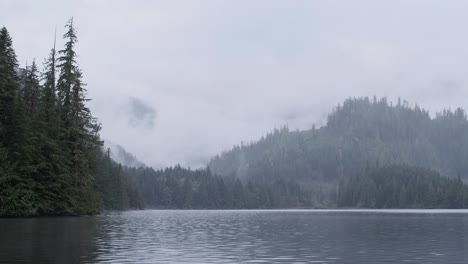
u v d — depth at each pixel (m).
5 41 57.31
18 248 23.31
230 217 85.25
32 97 64.75
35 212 53.72
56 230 34.88
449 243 29.03
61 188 58.66
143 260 20.33
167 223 54.88
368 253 23.67
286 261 20.62
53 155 57.03
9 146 53.56
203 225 51.06
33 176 55.66
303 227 47.59
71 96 63.50
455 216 91.19
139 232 37.00
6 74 54.97
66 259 20.05
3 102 54.41
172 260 20.45
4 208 51.88
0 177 50.84
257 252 23.75
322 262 20.39
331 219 72.69
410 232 39.12
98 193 81.19
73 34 63.94
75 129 62.12
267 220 68.31
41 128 57.84
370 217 84.44
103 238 30.00
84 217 60.59
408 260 21.16
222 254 22.83
